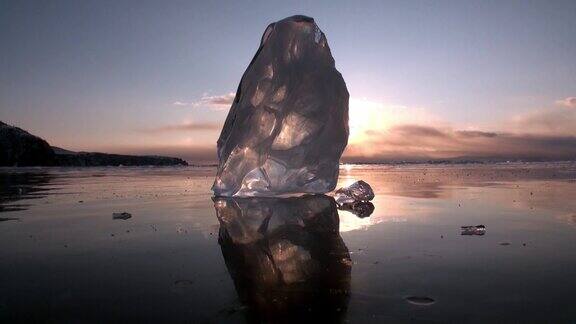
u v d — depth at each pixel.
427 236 3.64
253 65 6.87
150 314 1.86
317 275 2.47
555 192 7.72
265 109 6.56
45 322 1.78
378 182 11.33
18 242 3.43
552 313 1.86
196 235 3.74
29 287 2.25
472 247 3.19
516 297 2.07
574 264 2.68
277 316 1.83
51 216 4.91
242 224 4.33
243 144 6.65
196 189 9.00
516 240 3.44
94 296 2.10
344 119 7.18
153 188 9.35
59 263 2.75
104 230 3.98
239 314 1.85
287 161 6.70
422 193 7.75
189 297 2.08
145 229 4.03
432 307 1.94
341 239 3.55
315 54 7.00
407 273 2.50
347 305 1.97
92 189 9.02
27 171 21.44
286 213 5.08
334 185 7.22
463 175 15.23
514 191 8.02
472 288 2.21
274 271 2.56
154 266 2.67
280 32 6.78
